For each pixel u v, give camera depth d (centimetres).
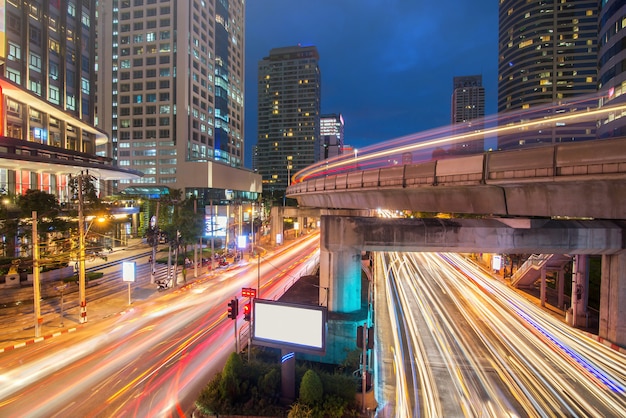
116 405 1465
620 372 1806
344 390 1442
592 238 2077
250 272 4247
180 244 3803
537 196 1656
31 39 5512
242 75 13075
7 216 3041
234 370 1511
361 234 2011
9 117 4906
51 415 1392
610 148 1312
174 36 9338
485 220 2098
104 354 1955
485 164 1731
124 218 6512
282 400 1454
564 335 2317
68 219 3716
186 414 1410
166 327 2380
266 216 9581
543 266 2936
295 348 1481
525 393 1591
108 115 9638
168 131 9331
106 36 9644
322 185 3747
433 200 2278
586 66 13050
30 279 3253
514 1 14475
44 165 4522
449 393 1585
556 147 1457
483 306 2934
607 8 5878
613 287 2152
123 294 3212
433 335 2288
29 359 1891
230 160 12056
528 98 13812
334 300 2053
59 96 6109
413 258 5372
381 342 2167
